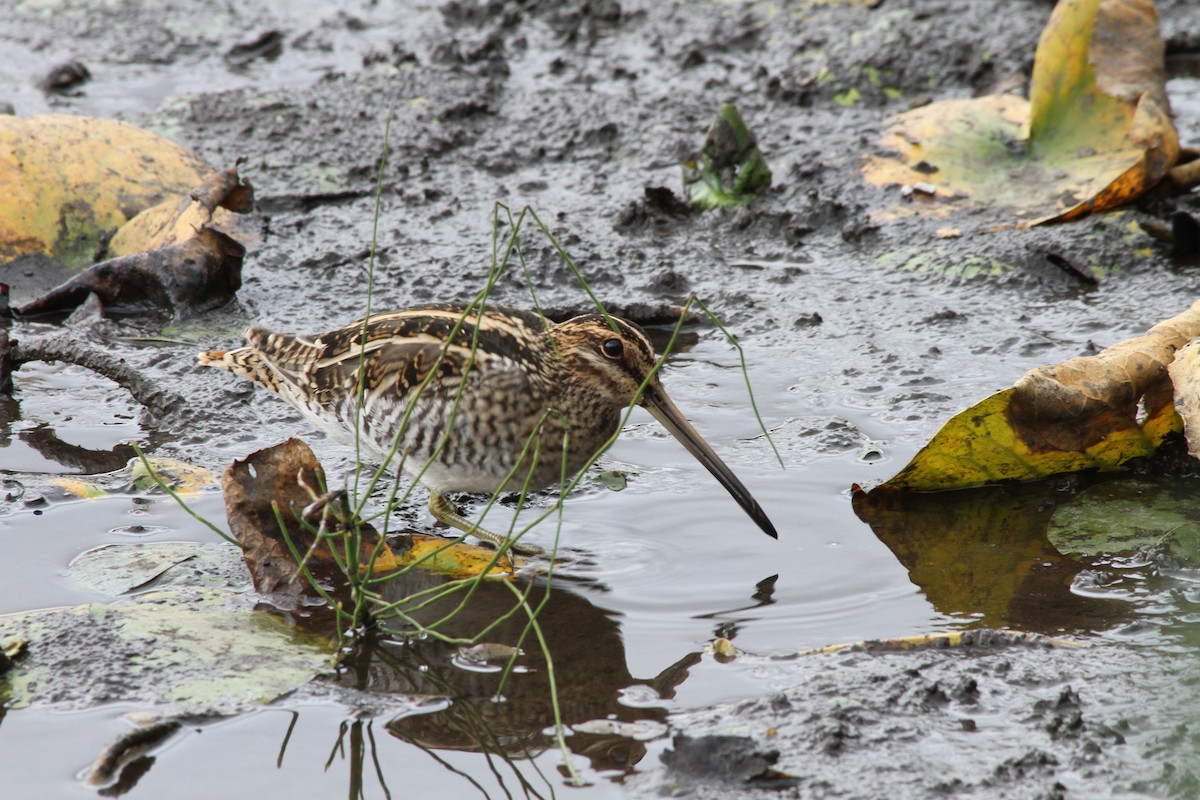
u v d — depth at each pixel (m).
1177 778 6.83
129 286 13.79
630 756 7.36
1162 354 10.17
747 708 7.62
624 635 8.56
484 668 8.27
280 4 22.91
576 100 18.64
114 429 11.73
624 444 11.44
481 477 10.38
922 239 14.68
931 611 8.68
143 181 15.06
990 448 10.06
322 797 7.10
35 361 12.96
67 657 8.19
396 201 16.31
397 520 10.35
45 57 20.88
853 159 16.22
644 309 13.48
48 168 14.70
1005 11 19.83
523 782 7.20
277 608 8.91
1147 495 10.07
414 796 7.11
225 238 14.02
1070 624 8.41
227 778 7.24
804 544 9.66
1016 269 13.87
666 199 15.66
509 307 11.13
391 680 8.14
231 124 18.08
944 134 16.17
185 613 8.73
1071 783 6.88
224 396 12.23
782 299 13.88
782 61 19.45
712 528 9.98
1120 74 15.20
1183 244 13.81
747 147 15.95
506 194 16.41
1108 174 14.82
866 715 7.49
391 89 19.00
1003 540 9.56
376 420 10.32
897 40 19.05
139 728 7.48
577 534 9.98
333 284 14.40
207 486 10.65
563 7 21.97
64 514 10.20
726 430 11.46
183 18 22.22
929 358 12.41
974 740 7.25
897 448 10.91
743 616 8.73
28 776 7.20
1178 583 8.83
